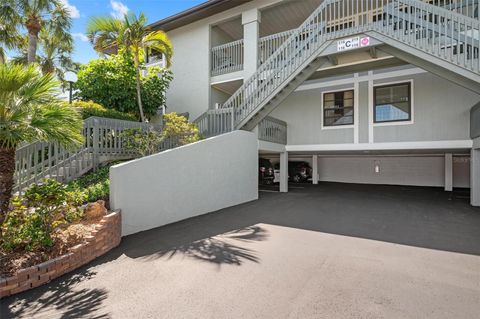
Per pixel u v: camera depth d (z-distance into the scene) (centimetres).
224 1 1088
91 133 676
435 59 645
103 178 609
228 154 804
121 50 980
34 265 338
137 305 288
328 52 778
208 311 275
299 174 1538
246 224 610
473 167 837
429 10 646
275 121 1103
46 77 402
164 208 603
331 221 638
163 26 1284
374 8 921
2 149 367
